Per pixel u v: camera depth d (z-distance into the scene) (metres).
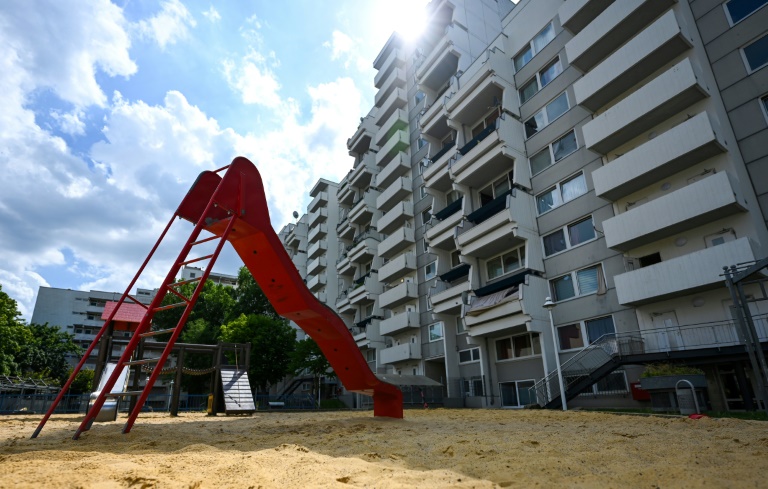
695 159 14.35
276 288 8.48
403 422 9.34
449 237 25.33
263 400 28.59
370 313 38.28
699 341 13.59
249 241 8.15
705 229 14.16
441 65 29.12
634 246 15.95
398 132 34.22
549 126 21.25
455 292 24.08
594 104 18.23
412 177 33.41
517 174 21.33
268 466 3.93
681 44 15.23
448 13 30.70
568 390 15.20
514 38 24.25
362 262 39.88
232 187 7.91
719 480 3.25
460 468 4.03
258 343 39.44
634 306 15.77
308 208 57.09
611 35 17.28
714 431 6.55
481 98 24.42
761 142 13.62
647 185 15.99
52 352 52.44
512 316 19.41
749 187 13.55
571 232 19.31
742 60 14.49
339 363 9.62
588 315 17.62
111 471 3.39
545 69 22.27
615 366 14.33
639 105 15.52
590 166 18.81
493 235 21.25
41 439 6.16
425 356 28.25
